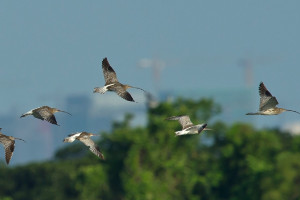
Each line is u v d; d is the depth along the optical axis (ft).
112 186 320.91
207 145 320.91
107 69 108.27
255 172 297.53
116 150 315.37
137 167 304.09
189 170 309.01
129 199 302.66
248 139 308.81
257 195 298.56
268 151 311.06
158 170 305.53
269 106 106.01
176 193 304.09
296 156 301.22
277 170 296.92
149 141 305.73
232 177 310.65
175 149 307.78
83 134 110.42
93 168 326.24
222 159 310.24
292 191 295.48
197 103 313.94
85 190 326.03
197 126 102.22
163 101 312.09
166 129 303.48
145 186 297.94
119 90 106.52
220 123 317.01
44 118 107.14
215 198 311.68
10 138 111.86
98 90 106.63
